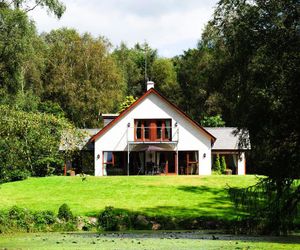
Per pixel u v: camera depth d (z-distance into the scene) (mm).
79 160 53500
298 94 21797
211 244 18938
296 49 22594
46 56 70438
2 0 39094
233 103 31281
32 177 43375
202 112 73750
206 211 30938
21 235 24547
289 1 23109
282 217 23547
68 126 25781
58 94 69750
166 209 31375
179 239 21438
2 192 37000
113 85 72812
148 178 42906
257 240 20844
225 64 31188
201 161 52281
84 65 71312
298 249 16953
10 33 37969
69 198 34812
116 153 52625
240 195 25062
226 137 55062
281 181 23266
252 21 24875
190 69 78375
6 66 39062
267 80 23188
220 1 30688
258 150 23922
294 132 22375
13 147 24750
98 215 29094
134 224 28344
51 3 38375
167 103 52406
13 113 24703
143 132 52250
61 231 27141
